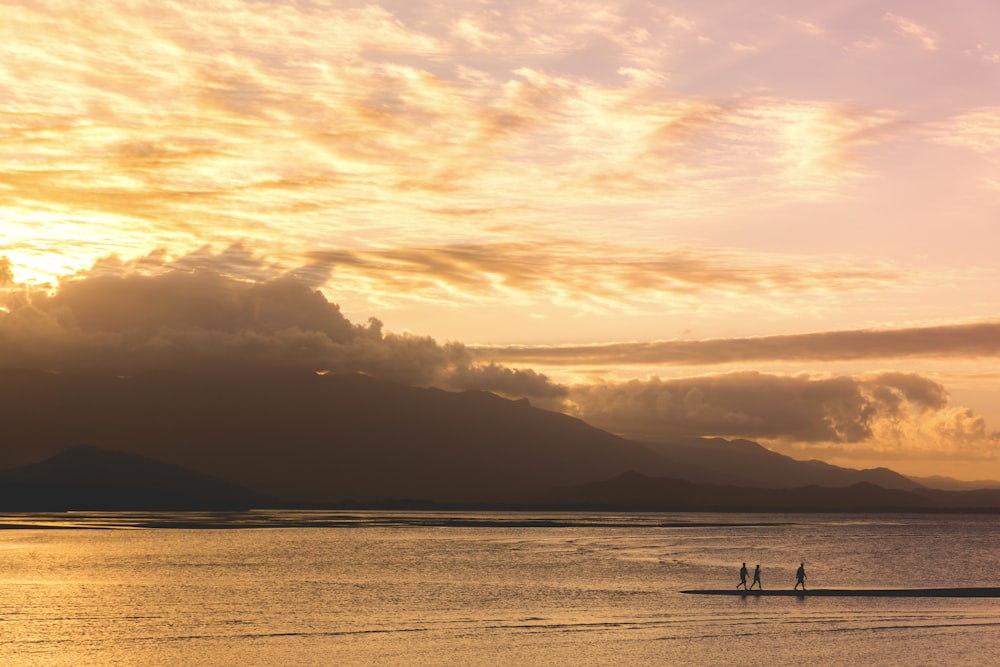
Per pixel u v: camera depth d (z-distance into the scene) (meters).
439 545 169.25
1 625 66.69
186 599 82.12
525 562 127.88
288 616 71.75
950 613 74.12
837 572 120.62
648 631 64.81
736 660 55.66
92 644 59.38
